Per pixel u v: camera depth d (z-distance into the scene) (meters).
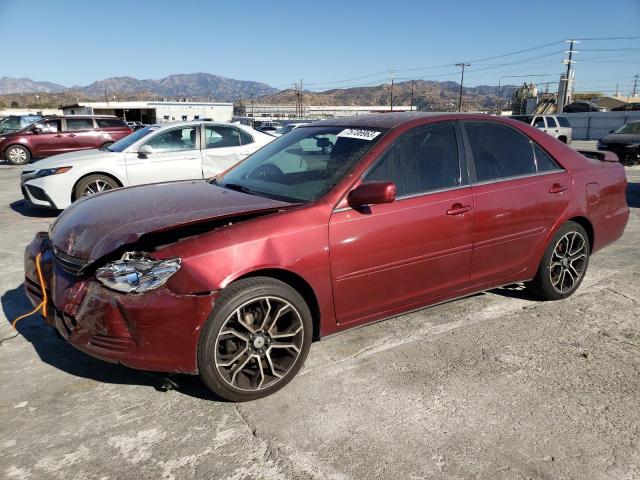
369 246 3.08
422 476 2.28
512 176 3.80
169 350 2.59
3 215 8.24
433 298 3.52
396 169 3.27
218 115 69.38
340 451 2.44
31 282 3.22
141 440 2.53
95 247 2.74
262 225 2.79
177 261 2.58
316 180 3.23
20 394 2.92
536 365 3.25
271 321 2.83
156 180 8.04
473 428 2.61
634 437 2.55
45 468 2.33
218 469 2.33
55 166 7.69
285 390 2.96
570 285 4.31
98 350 2.64
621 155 15.69
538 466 2.34
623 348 3.49
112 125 17.52
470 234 3.51
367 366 3.23
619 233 4.62
